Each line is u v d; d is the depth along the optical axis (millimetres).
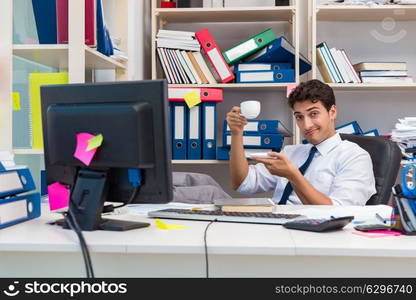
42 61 2242
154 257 975
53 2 2084
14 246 976
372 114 3219
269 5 3250
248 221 1233
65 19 2008
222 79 2881
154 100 1104
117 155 1123
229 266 963
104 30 2217
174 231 1107
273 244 951
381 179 1912
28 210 1275
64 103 1205
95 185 1154
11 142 1981
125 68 2590
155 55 2918
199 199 2250
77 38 1973
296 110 2012
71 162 1196
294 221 1164
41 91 1246
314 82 1987
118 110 1109
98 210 1136
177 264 972
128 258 980
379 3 2881
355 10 2902
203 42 2879
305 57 3246
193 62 2904
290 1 3145
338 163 1984
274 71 2863
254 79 2883
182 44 2891
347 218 1139
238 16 3086
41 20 2109
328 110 2006
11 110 1979
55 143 1215
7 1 1959
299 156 2219
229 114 2158
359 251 917
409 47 3217
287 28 3262
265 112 3270
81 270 995
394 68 2883
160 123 1109
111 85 1142
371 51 3230
